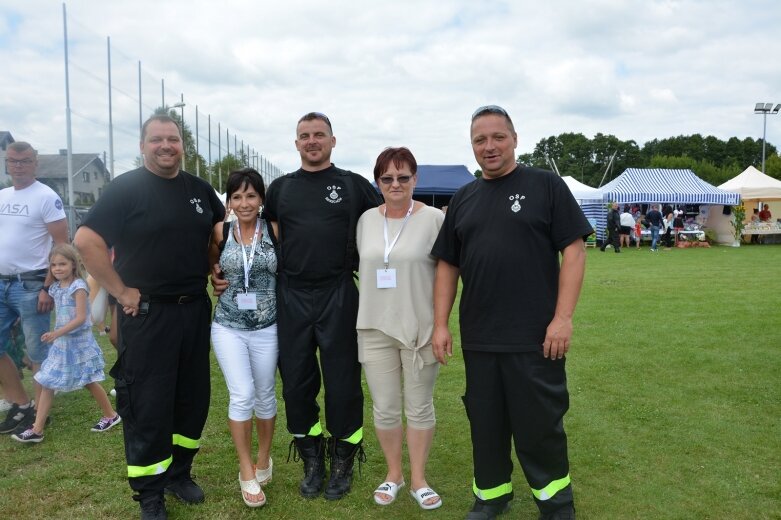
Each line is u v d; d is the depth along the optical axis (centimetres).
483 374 293
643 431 418
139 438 303
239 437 324
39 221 448
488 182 294
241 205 327
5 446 410
